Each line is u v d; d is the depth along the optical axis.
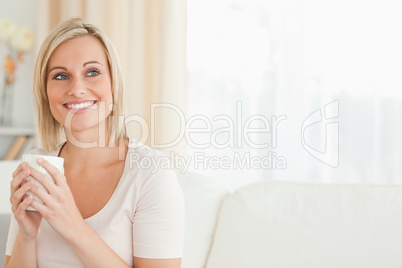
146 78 4.32
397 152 4.14
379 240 1.57
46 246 1.40
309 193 1.75
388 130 4.14
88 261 1.26
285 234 1.66
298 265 1.60
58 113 1.46
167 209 1.37
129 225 1.40
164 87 4.20
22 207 1.22
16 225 1.49
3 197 2.10
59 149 1.60
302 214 1.69
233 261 1.68
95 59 1.43
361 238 1.59
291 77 4.22
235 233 1.73
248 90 4.30
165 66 4.19
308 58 4.23
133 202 1.39
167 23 4.20
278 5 4.26
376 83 4.14
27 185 1.19
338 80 4.19
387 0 4.10
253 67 4.30
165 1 4.20
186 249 1.78
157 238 1.36
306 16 4.21
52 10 4.62
